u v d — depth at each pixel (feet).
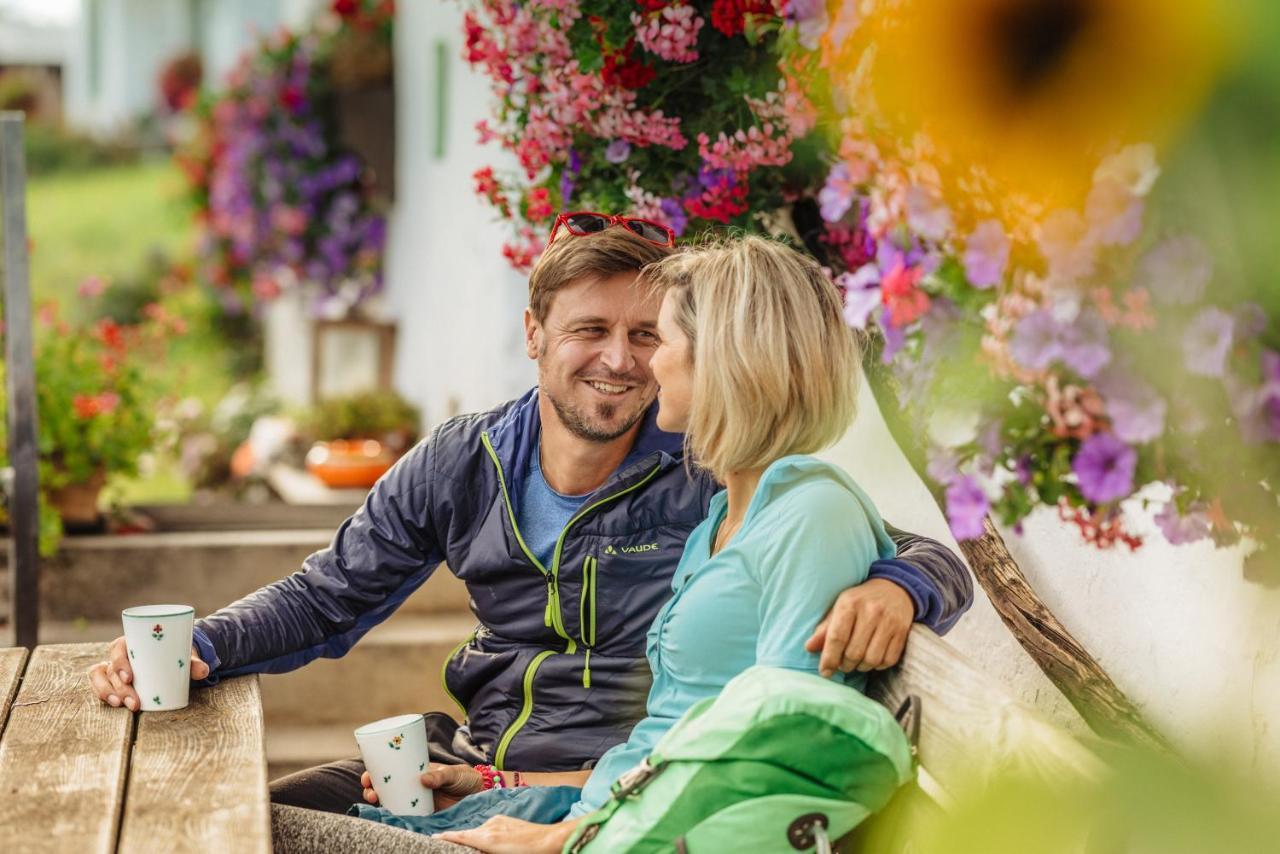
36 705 6.92
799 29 6.29
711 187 8.87
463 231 17.61
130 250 50.26
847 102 5.43
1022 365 4.33
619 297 7.44
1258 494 4.46
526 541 7.79
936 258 4.92
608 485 7.61
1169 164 3.78
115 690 6.93
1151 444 4.47
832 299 6.16
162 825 5.24
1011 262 4.59
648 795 5.29
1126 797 3.04
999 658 8.39
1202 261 3.93
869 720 4.98
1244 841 2.86
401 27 22.86
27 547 12.67
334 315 25.84
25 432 12.59
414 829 6.71
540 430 7.89
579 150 9.48
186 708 6.91
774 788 5.04
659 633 6.47
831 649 5.49
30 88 69.82
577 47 9.08
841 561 5.74
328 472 19.51
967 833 3.21
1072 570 7.60
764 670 5.36
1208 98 3.13
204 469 26.68
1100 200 3.94
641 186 9.24
